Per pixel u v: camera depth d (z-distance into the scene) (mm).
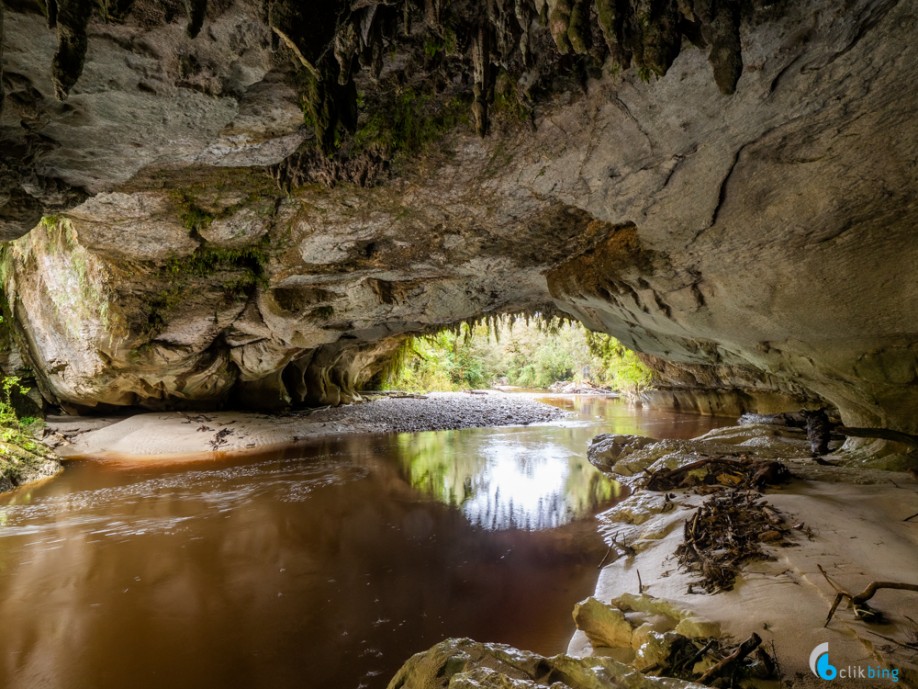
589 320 12805
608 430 17750
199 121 4277
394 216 7559
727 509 6402
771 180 5230
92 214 7176
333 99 3975
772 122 4492
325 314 12539
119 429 14086
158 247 8469
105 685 4098
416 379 33188
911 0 3143
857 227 5387
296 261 9352
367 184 6191
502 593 5484
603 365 33312
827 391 8664
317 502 8898
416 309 12656
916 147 4324
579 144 5367
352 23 3219
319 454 13305
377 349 23031
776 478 7766
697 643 3773
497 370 51281
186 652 4512
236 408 17719
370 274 10320
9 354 13828
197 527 7648
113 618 5098
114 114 3986
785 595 4262
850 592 4137
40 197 4883
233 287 11055
